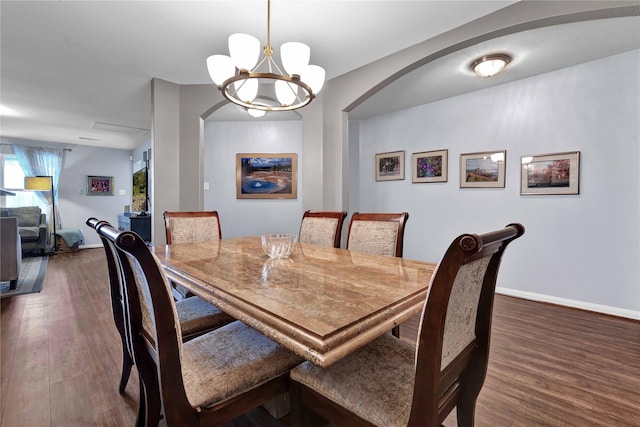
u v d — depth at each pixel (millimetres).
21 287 3525
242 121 4777
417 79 3141
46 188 5809
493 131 3369
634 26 2184
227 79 1613
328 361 683
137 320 1037
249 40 1525
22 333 2318
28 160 5875
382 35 2297
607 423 1394
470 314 951
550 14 1840
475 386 1034
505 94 3281
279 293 1021
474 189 3531
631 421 1404
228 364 1017
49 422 1396
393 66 2600
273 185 4797
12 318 2613
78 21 2104
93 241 6559
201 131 3277
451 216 3730
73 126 4961
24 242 5227
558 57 2682
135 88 3316
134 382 1708
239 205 4820
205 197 4773
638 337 2266
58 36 2297
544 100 3039
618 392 1618
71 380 1721
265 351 1097
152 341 953
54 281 3785
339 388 936
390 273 1305
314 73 1765
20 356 1980
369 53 2582
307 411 1066
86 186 6551
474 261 812
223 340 1169
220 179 4801
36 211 5609
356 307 892
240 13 2023
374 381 947
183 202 3207
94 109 4059
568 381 1719
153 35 2285
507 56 2637
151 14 2031
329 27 2191
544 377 1757
